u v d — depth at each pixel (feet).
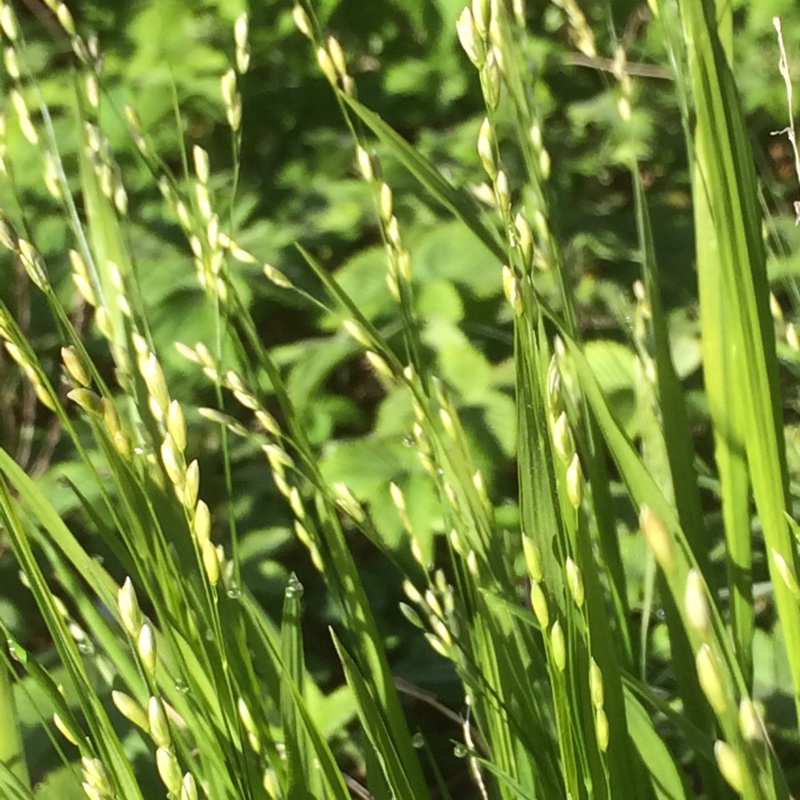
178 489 0.52
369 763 0.64
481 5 0.52
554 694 0.51
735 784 0.46
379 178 0.60
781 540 0.50
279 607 1.05
